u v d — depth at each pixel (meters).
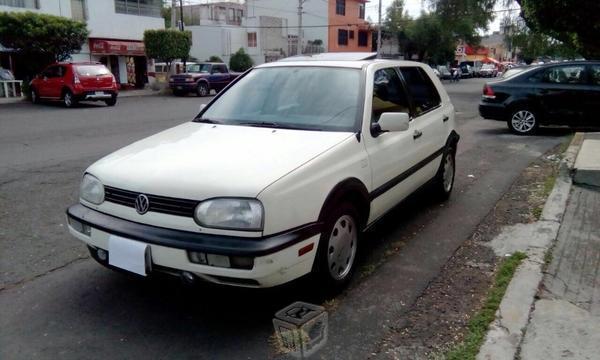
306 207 3.12
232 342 3.05
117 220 3.17
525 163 8.01
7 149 9.34
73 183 6.74
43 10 24.33
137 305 3.49
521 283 3.61
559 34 17.31
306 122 3.97
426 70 5.62
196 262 2.89
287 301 3.52
